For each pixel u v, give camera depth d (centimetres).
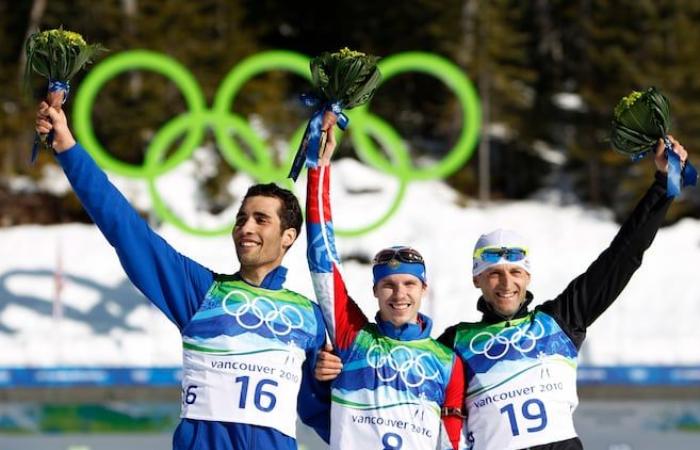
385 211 7275
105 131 8050
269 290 1633
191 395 1589
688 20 8088
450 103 8431
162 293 1617
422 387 1666
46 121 1520
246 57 8306
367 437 1645
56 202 8000
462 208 7994
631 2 8112
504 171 8781
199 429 1567
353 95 1647
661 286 5897
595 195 8338
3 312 5544
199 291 1627
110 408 4256
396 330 1689
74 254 6388
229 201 7844
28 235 6681
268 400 1573
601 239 7262
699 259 6328
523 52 8625
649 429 3888
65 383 4384
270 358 1591
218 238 6806
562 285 6203
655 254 6372
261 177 5794
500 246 1736
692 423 3991
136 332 5419
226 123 5738
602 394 4419
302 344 1627
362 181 7600
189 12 8169
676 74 8031
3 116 8094
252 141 5772
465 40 8256
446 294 5912
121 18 8050
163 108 8081
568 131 8719
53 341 4753
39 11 8275
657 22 8081
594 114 8306
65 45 1520
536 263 6519
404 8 8375
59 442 3719
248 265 1627
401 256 1681
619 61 8100
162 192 7650
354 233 5556
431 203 7569
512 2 9138
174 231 6844
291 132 8375
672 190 1639
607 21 8231
